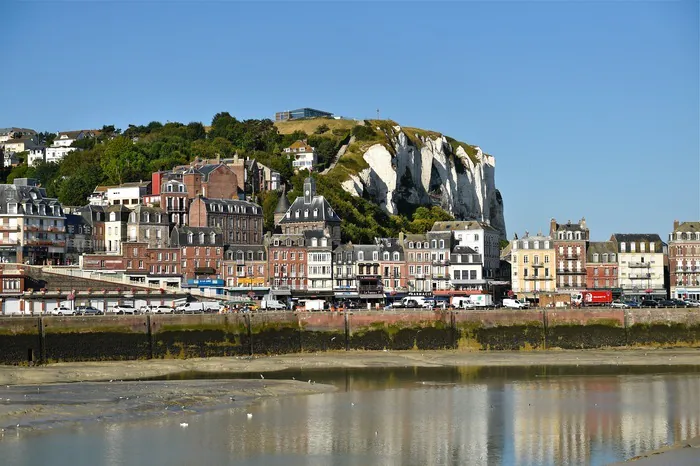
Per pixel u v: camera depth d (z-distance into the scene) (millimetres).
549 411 127938
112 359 178500
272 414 124125
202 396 135375
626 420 122438
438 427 117750
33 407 123938
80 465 98188
